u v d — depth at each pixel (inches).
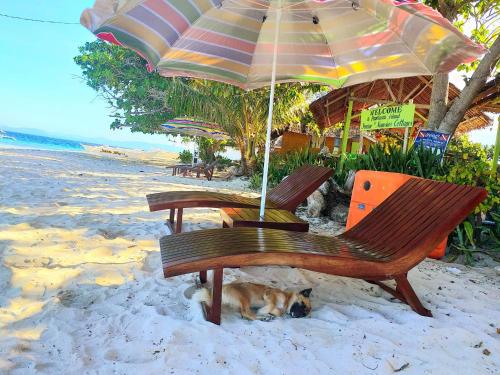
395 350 93.7
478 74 280.1
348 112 463.2
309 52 192.5
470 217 202.8
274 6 166.4
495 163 313.9
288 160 516.7
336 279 149.9
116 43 148.8
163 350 86.4
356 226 144.0
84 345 87.7
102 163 747.4
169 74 198.5
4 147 924.6
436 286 148.1
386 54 169.9
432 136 283.3
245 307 109.3
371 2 133.5
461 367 87.6
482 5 330.6
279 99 630.5
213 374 78.3
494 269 181.2
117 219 217.9
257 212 175.2
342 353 90.3
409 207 135.0
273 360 84.9
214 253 98.0
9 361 78.9
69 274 130.7
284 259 101.6
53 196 276.8
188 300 116.1
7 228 177.3
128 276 134.3
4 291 114.3
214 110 636.7
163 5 140.3
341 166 346.9
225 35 183.9
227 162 915.4
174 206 180.9
